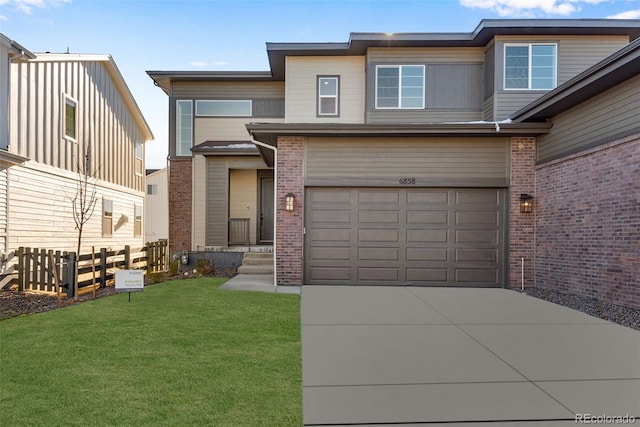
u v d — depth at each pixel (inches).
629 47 248.8
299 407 132.4
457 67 502.9
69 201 498.9
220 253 505.0
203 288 349.7
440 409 133.8
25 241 422.6
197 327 224.7
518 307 289.3
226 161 567.2
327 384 152.9
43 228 452.4
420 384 153.6
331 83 531.5
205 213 565.6
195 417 123.8
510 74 469.1
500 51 469.1
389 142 384.8
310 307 285.7
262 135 383.2
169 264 444.8
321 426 122.7
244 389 145.3
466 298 323.0
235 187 587.2
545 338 213.3
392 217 387.2
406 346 199.3
